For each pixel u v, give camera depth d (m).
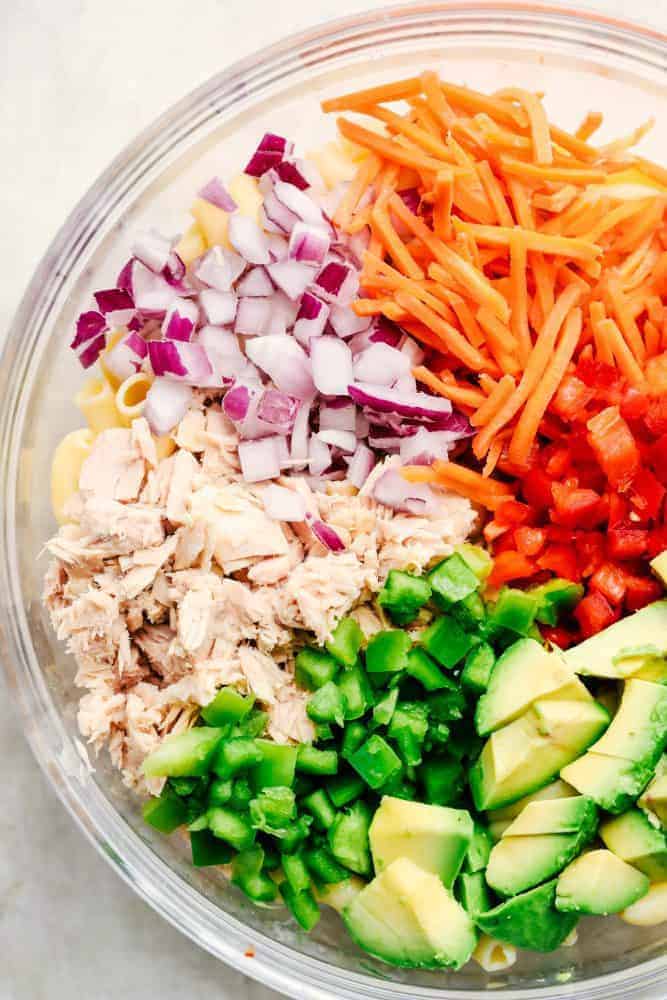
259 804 0.35
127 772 0.38
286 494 0.38
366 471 0.38
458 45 0.41
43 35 0.44
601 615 0.37
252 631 0.37
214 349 0.39
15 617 0.40
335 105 0.38
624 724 0.35
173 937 0.41
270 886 0.37
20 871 0.42
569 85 0.42
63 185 0.43
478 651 0.37
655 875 0.35
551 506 0.37
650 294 0.37
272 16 0.43
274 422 0.38
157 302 0.39
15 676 0.40
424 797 0.37
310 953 0.39
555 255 0.37
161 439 0.38
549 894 0.35
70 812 0.39
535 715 0.36
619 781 0.35
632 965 0.38
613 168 0.38
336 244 0.39
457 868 0.35
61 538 0.38
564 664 0.36
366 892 0.36
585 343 0.37
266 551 0.37
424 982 0.38
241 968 0.38
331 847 0.36
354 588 0.36
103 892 0.42
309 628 0.36
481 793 0.36
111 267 0.41
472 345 0.37
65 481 0.39
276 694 0.37
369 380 0.38
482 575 0.37
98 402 0.39
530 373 0.36
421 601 0.36
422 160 0.37
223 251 0.39
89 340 0.39
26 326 0.41
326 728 0.36
